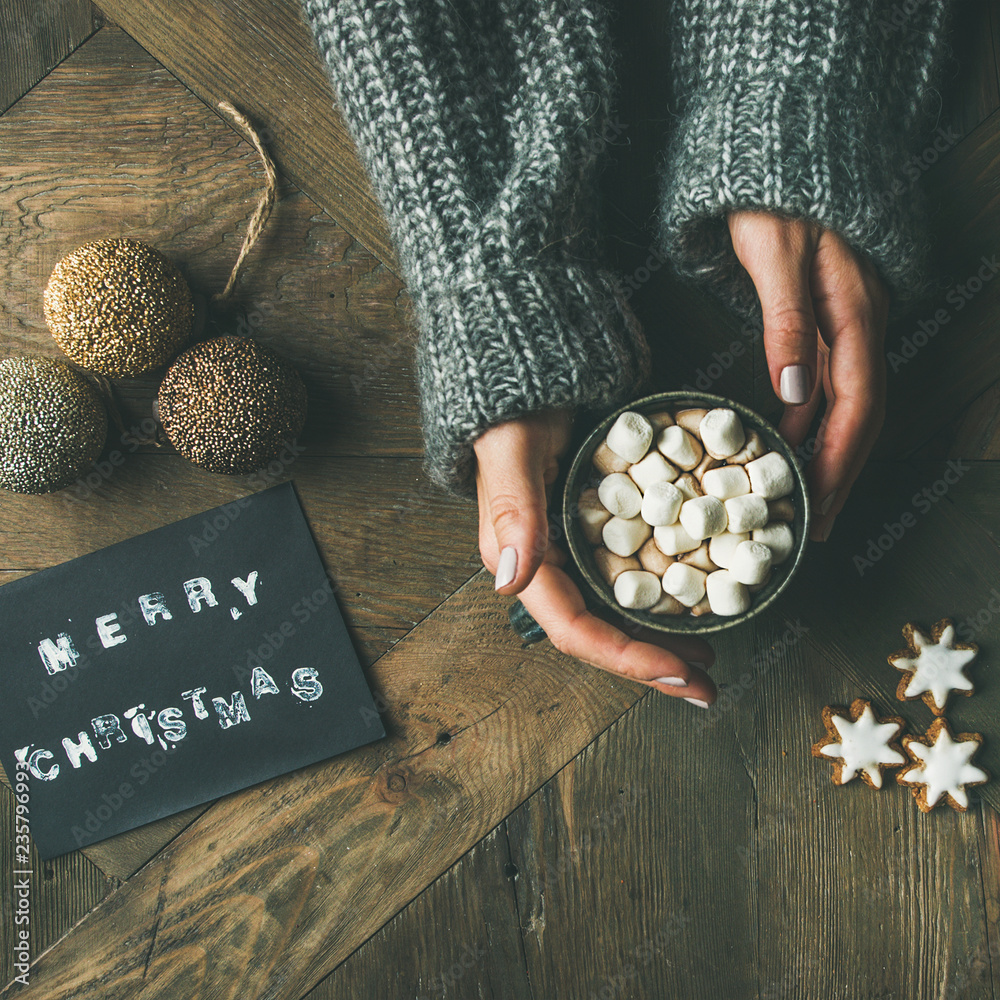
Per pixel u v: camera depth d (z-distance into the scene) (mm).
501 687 611
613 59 559
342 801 610
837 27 534
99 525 615
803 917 607
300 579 612
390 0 530
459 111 543
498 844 609
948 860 603
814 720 606
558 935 608
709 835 609
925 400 601
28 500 614
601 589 533
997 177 594
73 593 611
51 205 614
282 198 610
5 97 612
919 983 602
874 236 536
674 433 535
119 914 606
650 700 610
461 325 532
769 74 536
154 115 611
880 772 600
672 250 570
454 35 540
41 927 607
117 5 608
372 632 613
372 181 562
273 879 607
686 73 575
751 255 545
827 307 554
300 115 607
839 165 530
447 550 612
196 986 604
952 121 596
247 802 610
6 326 614
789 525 540
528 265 534
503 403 528
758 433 541
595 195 579
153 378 613
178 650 610
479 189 545
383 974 607
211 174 611
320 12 539
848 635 604
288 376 579
